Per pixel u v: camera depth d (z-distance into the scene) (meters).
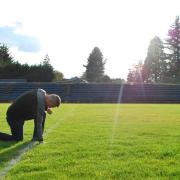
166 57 110.88
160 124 18.23
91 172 7.41
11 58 98.12
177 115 25.08
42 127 11.52
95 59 125.19
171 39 109.50
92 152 9.62
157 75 113.00
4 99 61.31
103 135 13.44
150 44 113.50
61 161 8.46
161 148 10.27
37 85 64.88
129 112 28.70
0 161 8.46
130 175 7.22
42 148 10.23
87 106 40.59
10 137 11.55
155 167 7.88
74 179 6.89
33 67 82.56
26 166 7.94
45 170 7.62
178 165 8.10
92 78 124.00
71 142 11.52
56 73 89.50
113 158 8.85
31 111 11.31
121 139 12.30
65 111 30.08
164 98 60.78
